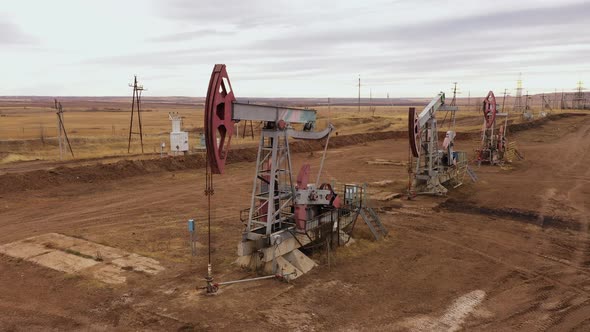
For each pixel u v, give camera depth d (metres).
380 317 9.85
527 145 46.53
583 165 34.03
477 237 16.12
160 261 12.97
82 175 25.34
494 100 33.78
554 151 41.78
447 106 24.59
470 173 27.42
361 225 17.17
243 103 10.86
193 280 11.60
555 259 13.92
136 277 11.77
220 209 19.73
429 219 18.53
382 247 14.77
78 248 14.01
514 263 13.52
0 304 10.28
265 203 13.27
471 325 9.60
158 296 10.65
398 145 49.19
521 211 20.09
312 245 13.62
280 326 9.29
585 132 57.50
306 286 11.40
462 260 13.71
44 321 9.50
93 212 18.94
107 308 10.05
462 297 11.02
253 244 12.19
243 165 33.53
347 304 10.45
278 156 12.69
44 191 22.69
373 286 11.56
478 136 53.12
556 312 10.30
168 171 29.72
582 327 9.59
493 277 12.39
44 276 11.82
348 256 13.77
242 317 9.63
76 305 10.21
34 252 13.62
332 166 33.84
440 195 23.09
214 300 10.44
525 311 10.32
